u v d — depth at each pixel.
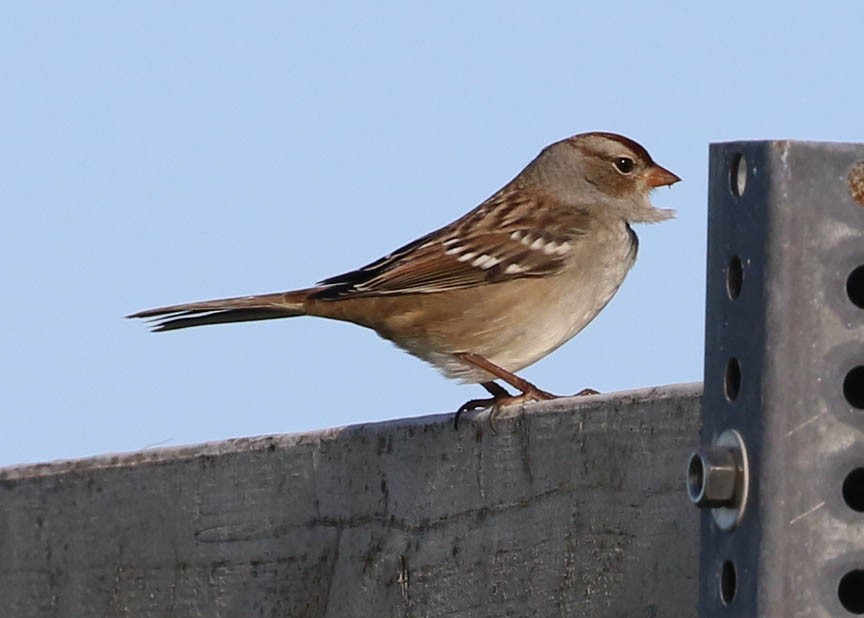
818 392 4.71
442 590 7.24
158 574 8.55
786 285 4.71
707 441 5.06
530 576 6.75
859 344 4.72
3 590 9.12
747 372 4.82
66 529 8.90
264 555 8.13
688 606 5.96
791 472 4.68
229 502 8.29
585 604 6.45
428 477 7.37
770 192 4.74
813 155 4.74
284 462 8.08
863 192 4.75
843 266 4.73
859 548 4.68
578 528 6.51
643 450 6.21
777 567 4.67
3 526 9.15
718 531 4.95
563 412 6.62
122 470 8.71
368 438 7.69
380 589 7.57
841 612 4.67
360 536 7.71
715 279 5.04
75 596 8.84
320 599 7.88
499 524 6.95
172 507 8.50
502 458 6.95
